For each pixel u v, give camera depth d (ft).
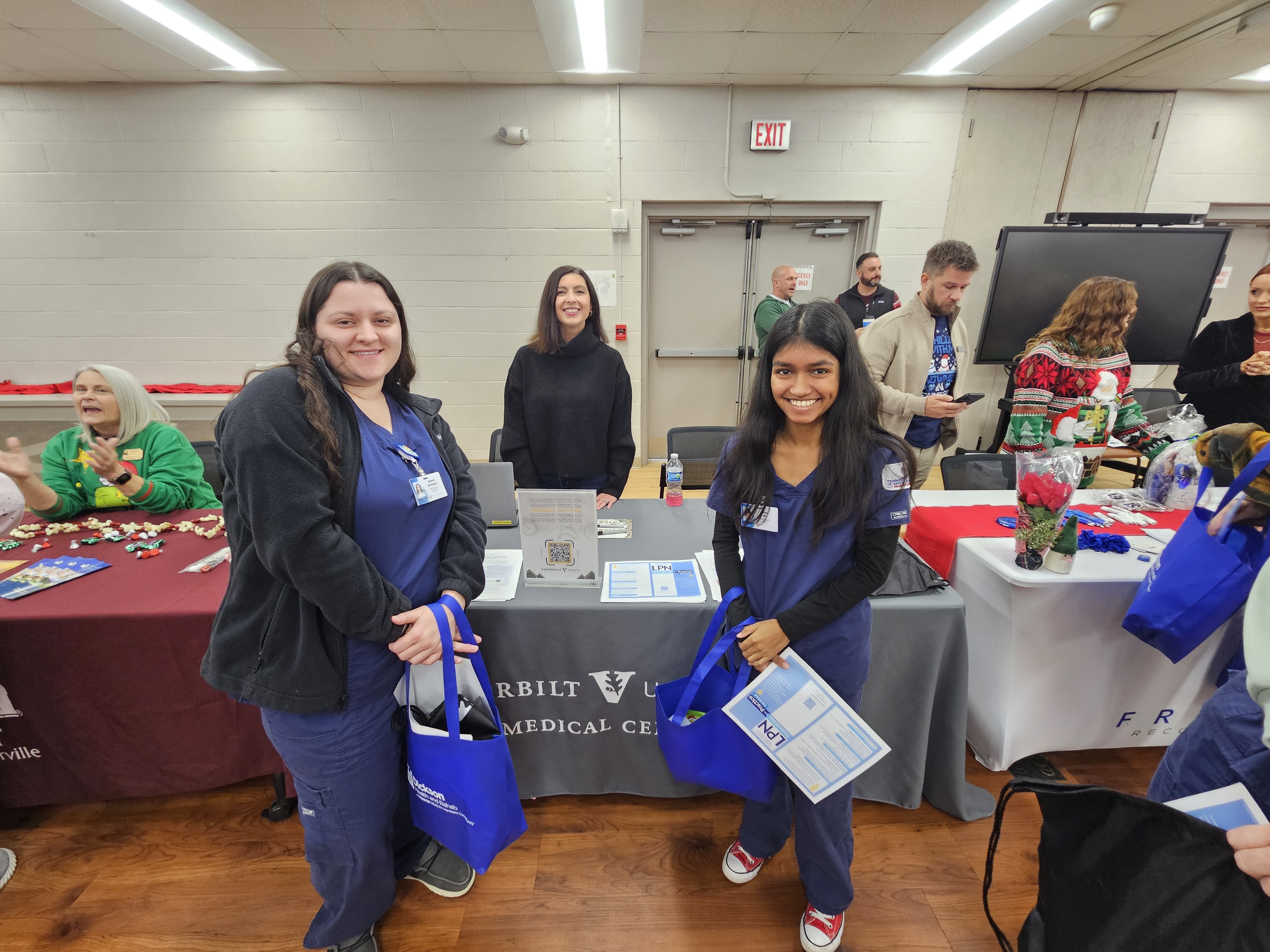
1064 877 2.31
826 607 2.92
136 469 5.76
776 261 12.80
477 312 12.41
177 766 4.34
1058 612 4.18
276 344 12.35
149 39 8.92
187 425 12.46
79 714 4.09
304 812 3.07
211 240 11.70
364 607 2.62
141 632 3.89
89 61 9.70
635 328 12.66
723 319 13.32
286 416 2.45
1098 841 2.18
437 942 3.72
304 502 2.42
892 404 6.59
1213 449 3.28
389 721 3.09
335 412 2.70
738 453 3.03
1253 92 11.20
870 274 11.28
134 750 4.26
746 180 11.66
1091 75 10.46
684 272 12.95
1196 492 5.26
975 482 6.30
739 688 3.14
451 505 3.26
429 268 12.09
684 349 13.55
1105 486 12.17
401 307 3.09
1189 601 3.41
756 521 3.03
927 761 4.54
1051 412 5.88
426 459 3.11
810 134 11.40
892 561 2.92
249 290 12.03
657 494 12.09
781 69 10.23
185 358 12.41
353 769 2.94
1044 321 11.80
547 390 5.89
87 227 11.51
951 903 3.93
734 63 9.96
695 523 5.46
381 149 11.28
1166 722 4.65
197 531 5.20
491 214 11.76
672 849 4.36
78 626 3.84
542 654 4.11
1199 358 6.74
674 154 11.46
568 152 11.39
